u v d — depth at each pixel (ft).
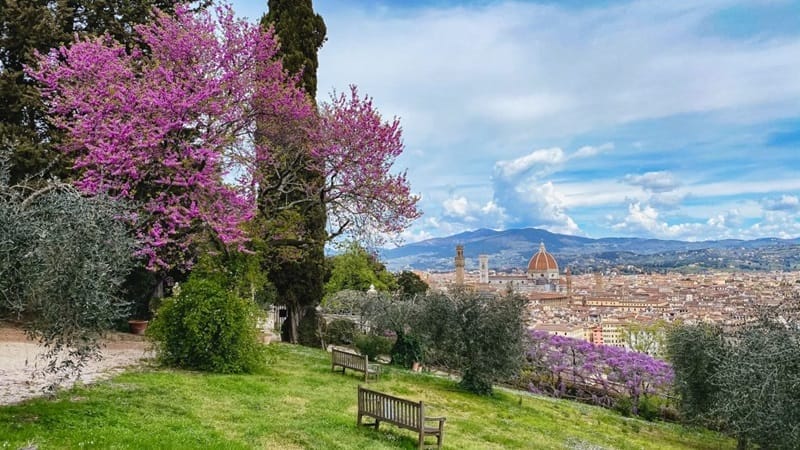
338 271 160.45
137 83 57.11
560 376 89.56
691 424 63.93
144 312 82.79
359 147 69.92
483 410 56.03
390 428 38.81
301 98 70.85
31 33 68.44
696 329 63.26
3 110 68.23
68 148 58.95
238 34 65.87
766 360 45.16
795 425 42.47
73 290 26.81
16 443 24.68
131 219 44.98
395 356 82.58
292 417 38.01
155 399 37.68
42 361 47.37
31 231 27.02
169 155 54.34
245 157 66.95
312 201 73.51
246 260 60.95
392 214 72.69
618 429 61.98
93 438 26.84
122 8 77.25
